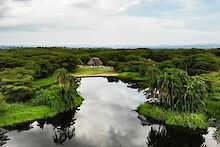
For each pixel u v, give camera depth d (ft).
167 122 97.25
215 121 97.35
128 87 202.18
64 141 80.18
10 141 79.10
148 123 101.09
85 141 80.38
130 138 84.02
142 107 123.13
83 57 412.57
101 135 86.58
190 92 95.04
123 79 254.47
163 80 103.50
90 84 218.59
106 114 115.34
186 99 96.02
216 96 121.60
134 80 246.47
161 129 93.40
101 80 246.47
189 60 231.50
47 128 93.71
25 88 120.67
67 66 282.56
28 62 212.84
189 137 84.17
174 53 377.71
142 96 162.20
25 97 125.39
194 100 95.66
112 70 325.01
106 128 94.63
